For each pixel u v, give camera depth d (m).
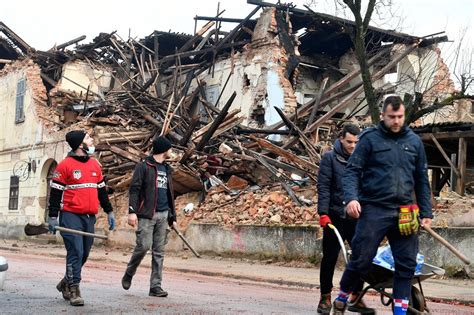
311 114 28.89
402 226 6.77
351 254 7.14
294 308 9.23
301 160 22.50
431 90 33.34
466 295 11.87
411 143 6.98
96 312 8.12
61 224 9.02
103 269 16.67
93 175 9.20
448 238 15.05
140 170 9.92
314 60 36.00
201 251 21.27
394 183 6.86
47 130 32.94
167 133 26.94
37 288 10.72
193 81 36.31
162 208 10.02
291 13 32.62
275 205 20.38
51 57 35.75
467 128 19.97
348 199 6.91
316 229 17.73
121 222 25.30
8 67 37.25
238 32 33.69
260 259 19.16
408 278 6.88
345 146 8.74
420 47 34.00
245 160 23.14
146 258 20.09
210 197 22.66
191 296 10.39
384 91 31.97
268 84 31.91
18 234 34.25
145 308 8.59
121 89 34.47
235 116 27.20
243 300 10.09
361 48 19.95
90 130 28.89
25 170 34.53
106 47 36.91
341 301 7.38
